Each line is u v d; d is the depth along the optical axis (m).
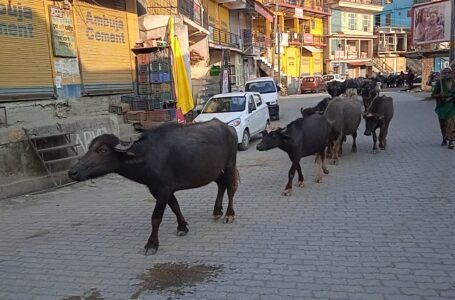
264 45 43.94
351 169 9.66
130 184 9.81
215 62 29.19
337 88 24.77
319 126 8.25
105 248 5.77
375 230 5.87
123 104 13.84
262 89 20.86
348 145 12.71
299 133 7.79
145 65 14.92
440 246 5.23
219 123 6.33
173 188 5.55
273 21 47.00
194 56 23.41
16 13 10.42
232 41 34.84
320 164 8.77
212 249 5.51
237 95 14.73
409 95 31.66
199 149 5.66
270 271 4.79
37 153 9.27
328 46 59.28
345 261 4.94
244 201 7.62
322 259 5.03
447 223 6.00
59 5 11.77
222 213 6.80
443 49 28.77
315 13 56.44
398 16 66.69
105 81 13.70
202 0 27.80
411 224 6.03
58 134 9.73
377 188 7.97
